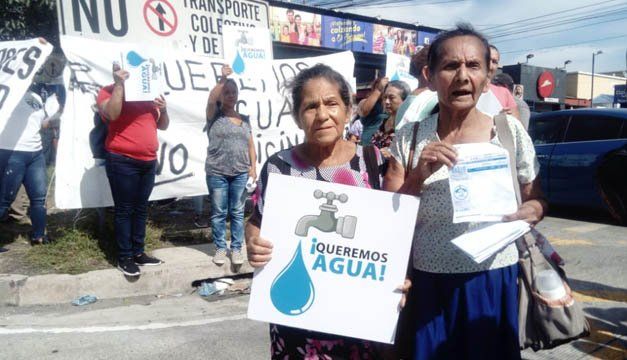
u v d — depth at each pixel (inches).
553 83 1041.5
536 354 137.3
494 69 128.8
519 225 70.9
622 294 184.2
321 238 74.7
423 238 79.3
